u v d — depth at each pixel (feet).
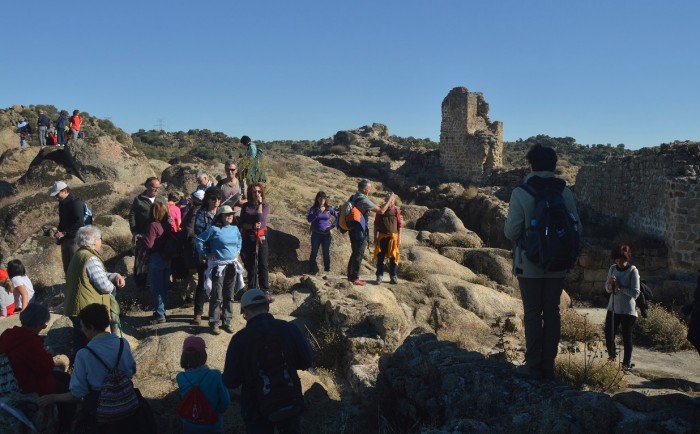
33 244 40.34
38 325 17.10
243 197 37.50
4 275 27.71
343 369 24.49
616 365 21.17
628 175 68.95
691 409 15.44
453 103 129.90
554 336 16.98
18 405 15.88
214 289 24.30
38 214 45.55
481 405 16.79
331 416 20.74
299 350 14.43
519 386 16.99
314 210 34.81
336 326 26.22
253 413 13.97
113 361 15.30
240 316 26.86
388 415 20.22
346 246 38.78
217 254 24.29
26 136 90.17
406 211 65.62
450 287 33.63
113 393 14.97
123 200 48.65
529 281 16.78
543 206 15.69
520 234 16.46
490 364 19.11
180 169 59.06
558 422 14.52
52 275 38.78
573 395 15.70
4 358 16.19
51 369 17.03
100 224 41.32
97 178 58.13
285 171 79.30
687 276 46.24
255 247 27.99
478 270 41.73
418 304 31.19
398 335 25.08
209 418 15.62
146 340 24.08
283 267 36.40
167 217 26.55
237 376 14.02
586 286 51.08
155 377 21.67
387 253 32.22
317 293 29.22
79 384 15.15
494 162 126.82
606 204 76.54
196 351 15.89
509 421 15.52
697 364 27.73
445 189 101.65
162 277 26.53
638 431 14.42
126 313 28.37
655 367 26.91
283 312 28.27
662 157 58.59
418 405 19.15
